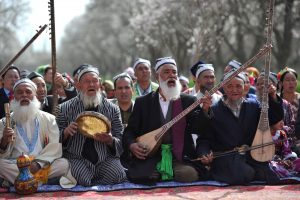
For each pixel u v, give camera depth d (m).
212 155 7.08
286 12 23.47
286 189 6.66
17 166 6.62
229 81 7.10
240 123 7.22
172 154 7.18
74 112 7.23
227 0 22.36
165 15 24.69
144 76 9.08
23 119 7.00
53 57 7.18
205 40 16.97
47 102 8.39
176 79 7.20
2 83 8.48
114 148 7.13
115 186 6.89
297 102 8.59
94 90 7.18
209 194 6.42
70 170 6.91
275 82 8.25
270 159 7.12
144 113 7.29
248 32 26.08
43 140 7.09
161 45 26.59
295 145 7.57
